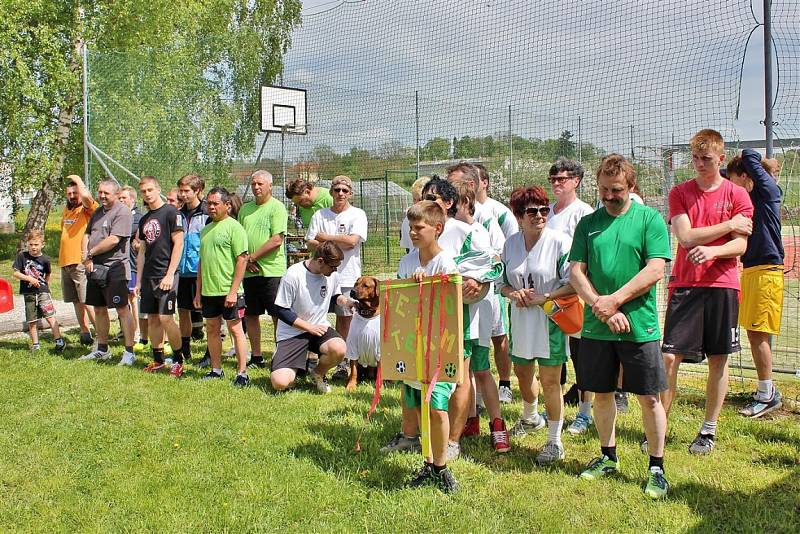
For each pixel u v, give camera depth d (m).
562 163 5.28
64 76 16.08
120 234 7.02
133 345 7.12
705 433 4.58
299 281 6.02
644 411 3.91
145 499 3.74
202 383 6.29
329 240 6.71
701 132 4.57
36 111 16.28
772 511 3.62
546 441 4.68
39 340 8.47
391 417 5.21
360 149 13.07
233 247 6.27
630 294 3.76
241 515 3.55
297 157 13.12
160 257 6.66
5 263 18.27
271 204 6.96
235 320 6.21
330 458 4.36
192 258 7.33
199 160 13.05
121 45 17.47
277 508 3.64
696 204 4.58
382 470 4.16
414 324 3.86
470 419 4.86
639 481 4.04
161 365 6.84
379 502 3.72
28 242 7.72
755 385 6.19
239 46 14.13
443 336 3.72
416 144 12.61
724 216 4.47
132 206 8.22
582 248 4.01
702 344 4.54
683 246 4.55
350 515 3.59
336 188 6.83
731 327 4.47
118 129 11.81
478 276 4.12
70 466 4.20
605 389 4.00
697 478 4.05
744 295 5.34
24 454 4.39
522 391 4.79
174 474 4.08
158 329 6.80
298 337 6.12
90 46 17.06
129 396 5.77
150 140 12.27
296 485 3.92
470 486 3.96
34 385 6.08
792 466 4.26
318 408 5.46
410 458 4.34
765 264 5.20
